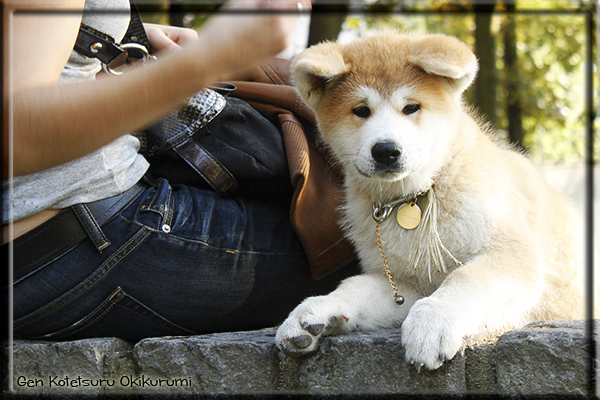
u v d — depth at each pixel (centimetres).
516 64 1181
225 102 243
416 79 241
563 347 162
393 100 239
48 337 212
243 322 240
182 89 141
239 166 239
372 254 242
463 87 246
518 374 167
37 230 195
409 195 235
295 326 191
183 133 235
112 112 142
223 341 200
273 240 237
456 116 248
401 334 180
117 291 208
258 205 248
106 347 211
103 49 201
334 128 255
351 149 244
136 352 206
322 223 239
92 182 201
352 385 185
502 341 171
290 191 254
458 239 223
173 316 221
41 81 151
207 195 238
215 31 137
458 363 176
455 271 206
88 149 149
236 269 225
